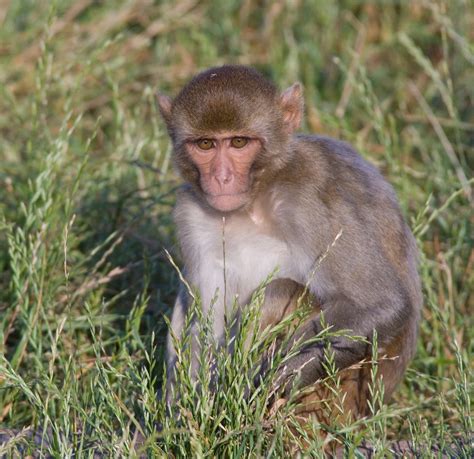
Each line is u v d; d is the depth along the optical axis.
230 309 10.91
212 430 9.08
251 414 9.13
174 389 9.45
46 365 11.53
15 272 11.75
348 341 10.12
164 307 12.59
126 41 19.17
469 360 11.98
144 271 13.27
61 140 13.16
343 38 19.89
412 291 11.12
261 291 9.58
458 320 12.60
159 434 8.83
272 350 9.80
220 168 10.45
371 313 10.22
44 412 9.39
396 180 14.68
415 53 15.72
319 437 9.58
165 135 16.48
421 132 17.48
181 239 11.10
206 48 19.17
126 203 14.33
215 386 9.57
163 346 11.35
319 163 10.62
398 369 10.90
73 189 12.59
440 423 9.68
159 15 20.20
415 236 12.23
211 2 20.53
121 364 11.04
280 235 10.66
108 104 18.09
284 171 10.59
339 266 10.23
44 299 12.05
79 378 11.01
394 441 9.95
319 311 10.50
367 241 10.38
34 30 18.97
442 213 14.25
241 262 10.82
